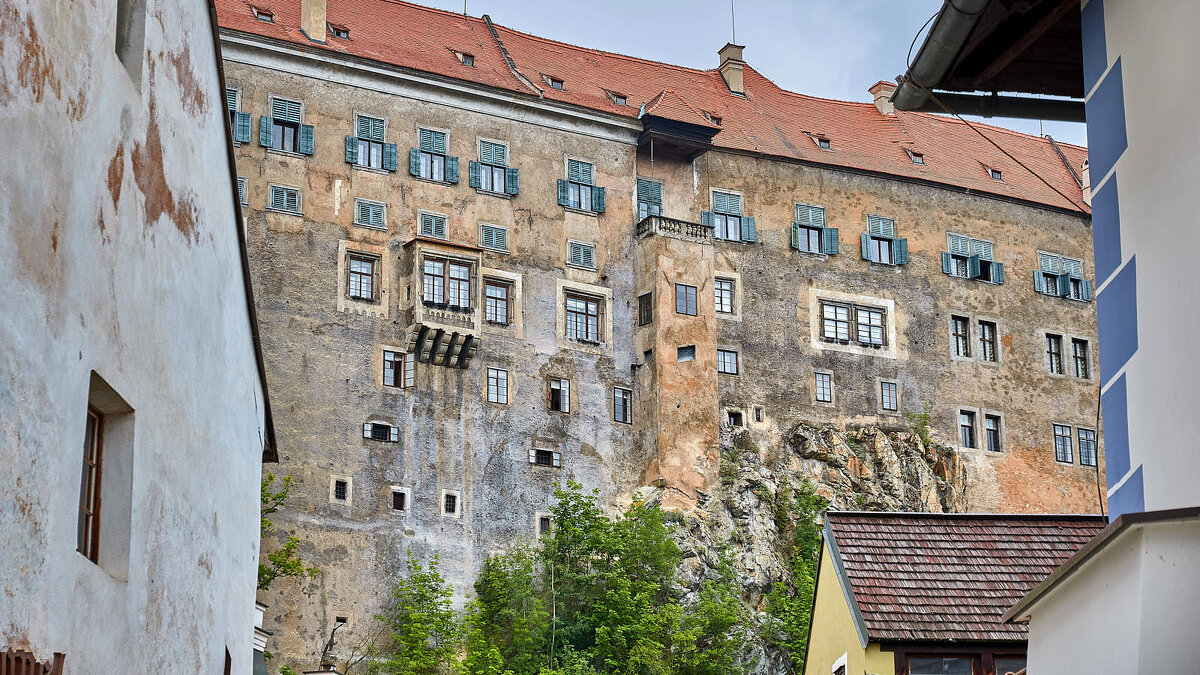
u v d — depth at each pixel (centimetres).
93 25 1030
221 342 1492
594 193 6844
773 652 6253
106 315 1062
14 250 891
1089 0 1192
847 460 7038
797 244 7300
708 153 7206
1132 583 1028
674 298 6781
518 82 6888
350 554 5859
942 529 2559
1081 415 7731
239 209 1575
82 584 1009
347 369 6081
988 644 2298
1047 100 1355
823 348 7212
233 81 6172
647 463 6612
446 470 6166
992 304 7706
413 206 6406
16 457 894
